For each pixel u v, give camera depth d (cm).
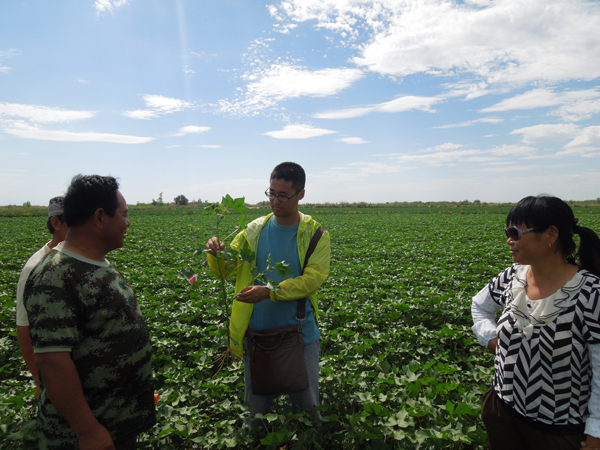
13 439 245
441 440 292
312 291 282
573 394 184
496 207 7250
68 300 175
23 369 458
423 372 431
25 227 2595
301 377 272
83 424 174
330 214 5450
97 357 186
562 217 186
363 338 544
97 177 196
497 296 234
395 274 1026
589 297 176
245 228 285
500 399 210
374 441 300
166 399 359
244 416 314
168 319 632
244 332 291
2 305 687
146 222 3173
